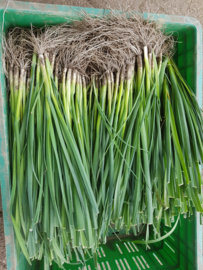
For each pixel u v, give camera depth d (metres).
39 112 0.43
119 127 0.46
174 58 0.55
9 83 0.45
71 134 0.43
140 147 0.46
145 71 0.47
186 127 0.46
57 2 0.58
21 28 0.46
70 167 0.42
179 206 0.47
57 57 0.46
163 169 0.45
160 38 0.48
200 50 0.50
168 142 0.45
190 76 0.51
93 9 0.46
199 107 0.49
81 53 0.45
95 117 0.47
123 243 0.61
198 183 0.46
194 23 0.49
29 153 0.42
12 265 0.44
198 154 0.46
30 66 0.45
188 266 0.52
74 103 0.47
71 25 0.47
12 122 0.44
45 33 0.44
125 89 0.47
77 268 0.55
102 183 0.44
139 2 0.61
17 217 0.43
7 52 0.44
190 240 0.52
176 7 0.65
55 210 0.40
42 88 0.44
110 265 0.56
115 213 0.44
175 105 0.48
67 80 0.45
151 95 0.45
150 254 0.59
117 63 0.47
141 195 0.46
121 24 0.45
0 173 0.43
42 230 0.44
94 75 0.48
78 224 0.42
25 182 0.43
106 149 0.45
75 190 0.43
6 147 0.43
